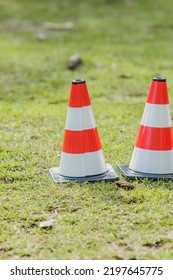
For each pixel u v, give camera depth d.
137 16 19.73
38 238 6.34
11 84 13.00
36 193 7.39
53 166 8.23
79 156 7.66
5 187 7.59
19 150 8.78
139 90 12.45
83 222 6.64
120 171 7.98
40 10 20.81
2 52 15.62
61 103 11.59
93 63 14.52
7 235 6.40
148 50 15.82
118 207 7.00
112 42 16.75
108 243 6.23
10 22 19.28
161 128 7.69
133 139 9.24
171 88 12.47
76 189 7.43
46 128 9.87
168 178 7.66
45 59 14.93
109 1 21.64
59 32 18.11
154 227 6.52
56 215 6.84
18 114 10.70
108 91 12.38
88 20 19.39
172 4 21.16
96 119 10.34
